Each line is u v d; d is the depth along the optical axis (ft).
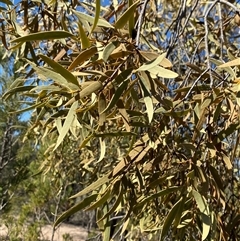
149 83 1.45
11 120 9.18
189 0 3.77
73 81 1.35
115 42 1.43
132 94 1.55
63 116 1.94
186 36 4.24
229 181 2.90
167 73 1.38
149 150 1.92
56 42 2.68
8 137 10.37
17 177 11.06
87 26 1.47
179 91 1.83
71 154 5.75
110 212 1.69
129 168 1.75
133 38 1.58
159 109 1.73
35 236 10.20
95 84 1.41
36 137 4.23
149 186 1.80
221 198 1.85
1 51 8.45
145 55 1.47
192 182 1.65
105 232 1.81
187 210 1.81
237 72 1.98
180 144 1.77
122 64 1.49
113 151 4.43
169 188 1.64
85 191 1.62
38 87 1.59
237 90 1.62
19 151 10.68
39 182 10.91
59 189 6.01
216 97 1.69
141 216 2.73
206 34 2.05
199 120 1.71
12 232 10.51
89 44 1.34
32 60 2.43
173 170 1.96
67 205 11.12
